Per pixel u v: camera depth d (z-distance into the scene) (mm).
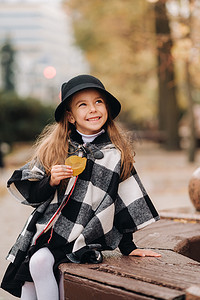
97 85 2658
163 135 24438
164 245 2961
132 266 2363
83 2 20969
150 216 2613
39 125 27562
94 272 2244
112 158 2629
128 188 2631
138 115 34469
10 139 26625
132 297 1981
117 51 21141
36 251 2480
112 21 19938
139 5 19234
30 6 126375
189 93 16391
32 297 2543
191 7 10930
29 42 126188
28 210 8227
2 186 11883
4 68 60812
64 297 2305
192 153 16516
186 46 11539
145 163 16750
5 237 5848
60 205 2488
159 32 17500
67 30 26438
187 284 2031
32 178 2559
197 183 4082
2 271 4168
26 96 28047
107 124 2770
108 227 2516
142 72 21250
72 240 2471
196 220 3816
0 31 126062
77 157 2469
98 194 2562
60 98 2754
